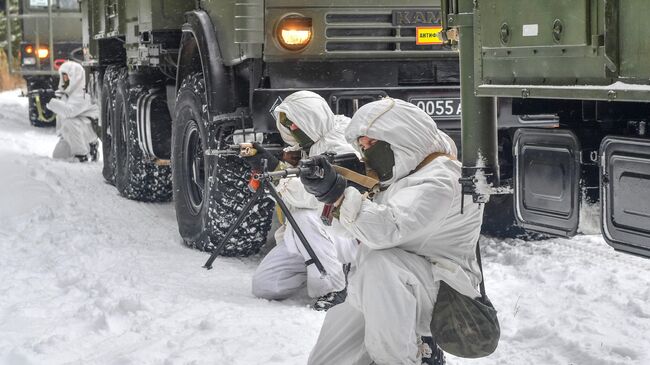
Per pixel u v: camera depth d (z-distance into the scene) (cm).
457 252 399
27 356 498
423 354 406
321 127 580
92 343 529
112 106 1155
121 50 1230
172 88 940
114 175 1178
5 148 1560
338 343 414
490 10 415
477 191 402
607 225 395
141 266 710
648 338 509
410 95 720
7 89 3594
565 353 493
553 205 427
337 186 378
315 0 702
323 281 594
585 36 371
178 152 804
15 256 759
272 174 392
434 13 723
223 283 661
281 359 485
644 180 377
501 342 517
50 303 612
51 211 946
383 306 390
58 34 2006
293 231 604
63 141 1446
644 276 641
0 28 3553
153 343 516
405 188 387
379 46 720
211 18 730
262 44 698
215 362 483
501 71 411
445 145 405
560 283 630
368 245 386
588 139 421
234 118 705
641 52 349
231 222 724
